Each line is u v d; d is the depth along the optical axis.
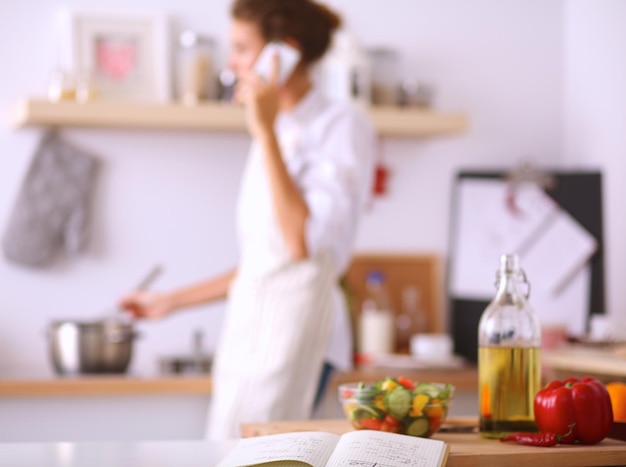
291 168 2.80
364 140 2.84
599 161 3.82
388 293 3.86
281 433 1.77
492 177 3.90
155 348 3.66
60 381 3.07
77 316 3.60
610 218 3.76
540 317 3.78
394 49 3.89
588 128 3.89
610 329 3.24
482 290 3.82
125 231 3.66
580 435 1.68
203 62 3.56
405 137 3.88
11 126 3.55
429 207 3.90
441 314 3.89
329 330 2.75
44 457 1.59
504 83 3.97
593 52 3.85
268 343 2.72
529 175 3.82
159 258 3.68
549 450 1.60
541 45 4.00
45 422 3.08
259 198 2.82
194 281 3.70
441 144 3.91
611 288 3.76
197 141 3.71
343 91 3.60
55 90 3.44
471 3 3.96
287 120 2.85
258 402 2.71
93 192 3.63
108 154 3.65
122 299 3.30
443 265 3.90
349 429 1.80
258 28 2.79
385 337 3.71
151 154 3.68
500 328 1.76
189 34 3.57
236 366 2.76
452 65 3.94
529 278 3.80
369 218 3.86
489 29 3.96
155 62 3.63
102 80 3.58
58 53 3.59
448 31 3.94
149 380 3.11
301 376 2.72
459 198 3.90
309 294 2.73
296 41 2.79
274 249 2.76
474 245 3.86
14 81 3.56
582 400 1.67
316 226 2.69
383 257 3.85
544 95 4.00
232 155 3.73
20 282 3.57
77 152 3.59
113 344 3.21
